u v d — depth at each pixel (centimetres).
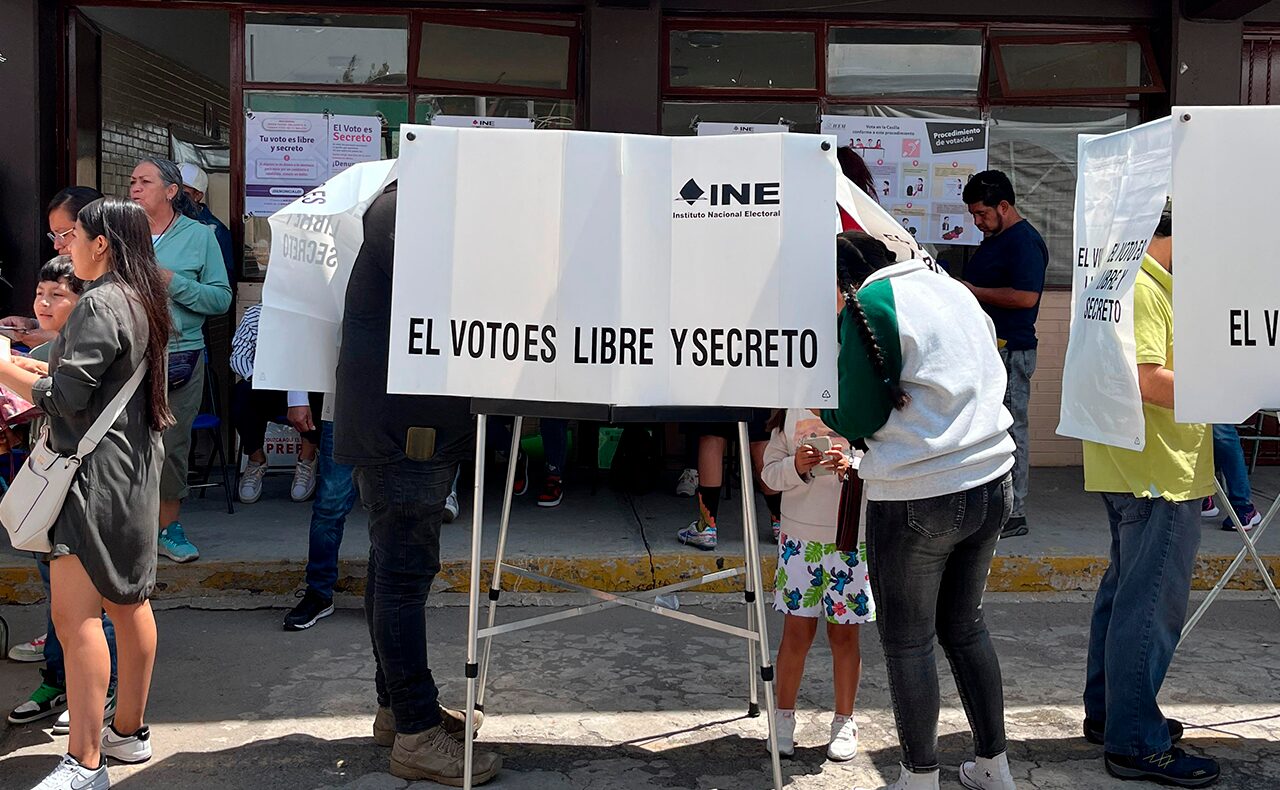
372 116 738
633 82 714
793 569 399
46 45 699
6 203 688
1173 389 361
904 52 758
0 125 685
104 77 780
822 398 326
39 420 401
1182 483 379
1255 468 820
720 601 587
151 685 464
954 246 773
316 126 736
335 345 392
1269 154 347
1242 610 581
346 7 728
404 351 335
